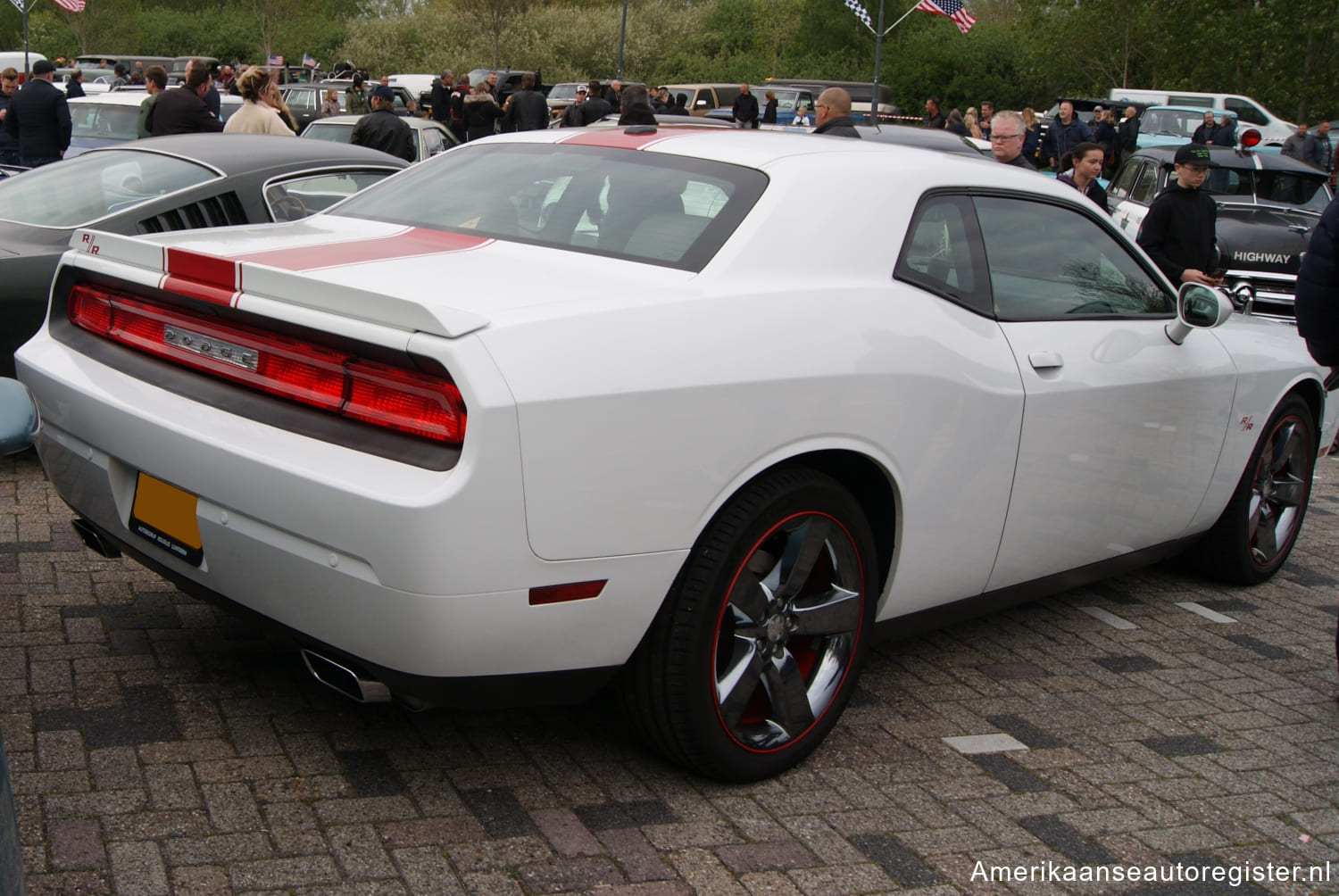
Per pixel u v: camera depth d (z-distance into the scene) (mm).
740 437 2818
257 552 2689
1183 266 7000
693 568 2838
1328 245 3775
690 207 3223
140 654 3484
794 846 2832
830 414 2996
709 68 56406
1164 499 4309
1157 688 3992
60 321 3416
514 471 2471
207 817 2709
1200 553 4988
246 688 3336
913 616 3555
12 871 1656
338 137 15180
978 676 3953
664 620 2840
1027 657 4168
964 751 3406
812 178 3297
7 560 4141
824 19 53375
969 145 13266
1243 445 4641
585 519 2596
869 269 3254
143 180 5660
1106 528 4086
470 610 2504
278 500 2590
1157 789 3301
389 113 12141
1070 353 3727
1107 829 3064
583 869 2652
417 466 2479
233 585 2791
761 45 57344
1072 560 4027
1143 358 4016
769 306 2963
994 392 3432
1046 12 46344
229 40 65750
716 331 2828
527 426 2473
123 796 2754
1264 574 5133
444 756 3086
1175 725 3719
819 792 3102
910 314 3268
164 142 5988
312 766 2973
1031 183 3914
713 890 2625
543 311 2637
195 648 3557
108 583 4004
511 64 55312
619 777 3061
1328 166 23531
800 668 3242
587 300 2744
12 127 11938
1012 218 3783
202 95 10023
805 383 2932
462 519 2430
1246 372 4520
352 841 2670
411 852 2650
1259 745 3627
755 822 2920
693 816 2918
